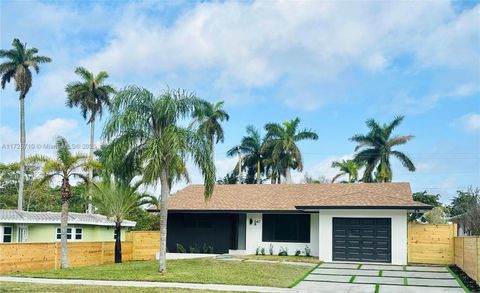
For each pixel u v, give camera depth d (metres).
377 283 17.61
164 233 18.39
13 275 18.11
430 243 23.98
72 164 22.64
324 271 20.53
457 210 49.66
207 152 18.61
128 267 20.58
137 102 18.11
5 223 27.81
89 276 17.58
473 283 17.36
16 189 53.25
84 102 51.38
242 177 59.25
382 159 51.00
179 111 18.33
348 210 24.53
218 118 55.62
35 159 22.47
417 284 17.44
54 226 30.47
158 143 17.72
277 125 55.50
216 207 28.62
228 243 28.94
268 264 21.78
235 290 15.08
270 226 28.52
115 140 18.23
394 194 27.08
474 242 17.53
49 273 18.61
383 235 23.97
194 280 16.69
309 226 27.91
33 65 49.91
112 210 25.00
